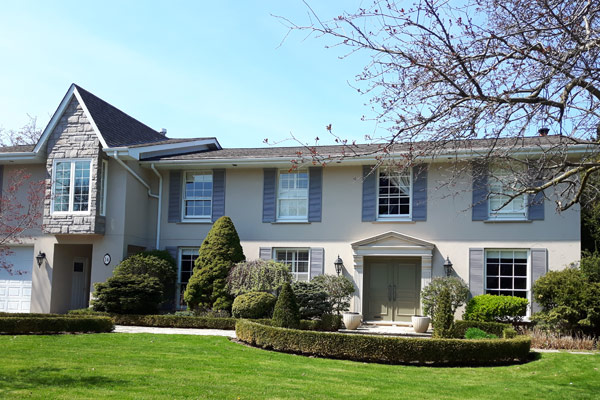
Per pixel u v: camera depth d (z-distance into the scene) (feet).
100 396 26.27
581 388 31.63
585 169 24.70
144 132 75.92
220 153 68.80
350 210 61.93
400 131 21.52
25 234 64.18
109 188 62.90
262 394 28.17
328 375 33.42
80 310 58.13
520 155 47.62
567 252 55.21
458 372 35.83
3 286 65.05
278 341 41.37
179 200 66.80
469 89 21.61
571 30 21.48
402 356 38.42
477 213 57.98
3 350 36.76
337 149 66.28
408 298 60.54
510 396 29.73
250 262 58.23
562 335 49.19
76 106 63.36
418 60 21.35
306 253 63.36
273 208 64.08
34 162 64.90
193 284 59.21
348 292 57.98
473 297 55.98
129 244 62.95
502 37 21.02
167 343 42.52
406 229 59.93
